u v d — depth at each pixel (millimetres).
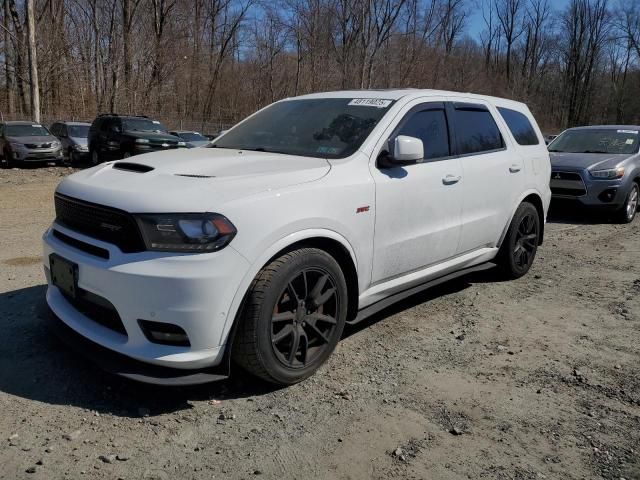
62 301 3570
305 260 3334
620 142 10375
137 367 3049
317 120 4375
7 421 2959
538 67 69500
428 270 4551
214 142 4695
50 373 3473
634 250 7594
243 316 3158
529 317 4852
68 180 3643
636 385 3654
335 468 2713
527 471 2746
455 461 2805
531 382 3654
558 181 9758
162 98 37219
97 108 34156
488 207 5086
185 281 2898
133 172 3535
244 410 3189
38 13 34062
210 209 2977
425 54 43375
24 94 32219
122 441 2846
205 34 43844
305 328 3500
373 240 3852
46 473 2580
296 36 40938
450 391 3500
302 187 3383
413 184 4137
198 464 2699
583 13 67938
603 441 3018
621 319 4844
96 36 34406
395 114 4199
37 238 6980
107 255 3068
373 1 39812
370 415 3186
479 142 5102
